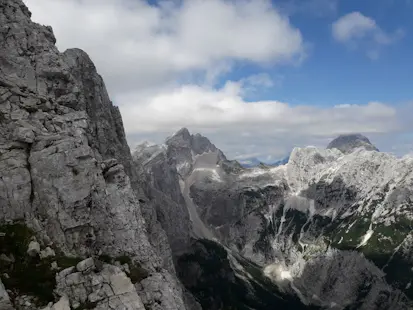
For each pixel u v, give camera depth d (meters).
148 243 78.38
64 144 74.56
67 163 73.06
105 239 74.00
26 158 73.19
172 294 72.19
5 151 72.38
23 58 88.62
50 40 102.62
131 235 76.38
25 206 69.50
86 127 86.50
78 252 68.75
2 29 89.62
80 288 61.66
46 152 73.19
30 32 93.94
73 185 72.00
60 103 90.31
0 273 60.66
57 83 92.06
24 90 84.88
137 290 69.00
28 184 70.56
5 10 93.25
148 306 68.06
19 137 73.81
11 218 68.12
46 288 60.50
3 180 69.56
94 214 74.19
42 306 57.78
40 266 63.53
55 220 69.56
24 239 65.75
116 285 63.72
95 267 65.38
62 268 63.97
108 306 60.69
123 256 73.69
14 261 63.09
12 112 78.75
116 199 78.38
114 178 81.44
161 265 79.00
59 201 70.62
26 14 98.94
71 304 59.66
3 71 85.19
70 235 69.62
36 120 79.62
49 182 71.38
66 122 84.38
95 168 75.62
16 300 57.53
